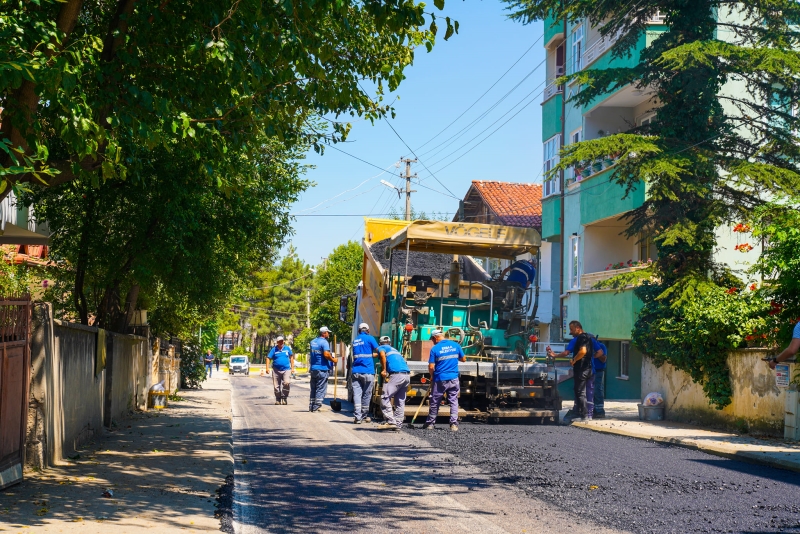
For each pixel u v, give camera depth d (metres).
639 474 10.05
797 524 7.21
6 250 19.17
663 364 17.86
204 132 8.95
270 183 18.39
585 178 28.06
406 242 18.23
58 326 10.40
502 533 6.87
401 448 12.65
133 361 18.31
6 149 6.05
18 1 7.17
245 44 9.00
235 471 10.30
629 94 26.45
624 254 28.73
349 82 10.30
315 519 7.41
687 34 18.83
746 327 14.34
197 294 18.69
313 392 20.67
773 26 19.06
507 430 15.67
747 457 11.51
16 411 8.63
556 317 32.62
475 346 17.94
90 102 8.48
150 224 15.00
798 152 18.70
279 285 97.38
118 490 8.26
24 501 7.48
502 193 39.66
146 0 8.99
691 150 17.81
